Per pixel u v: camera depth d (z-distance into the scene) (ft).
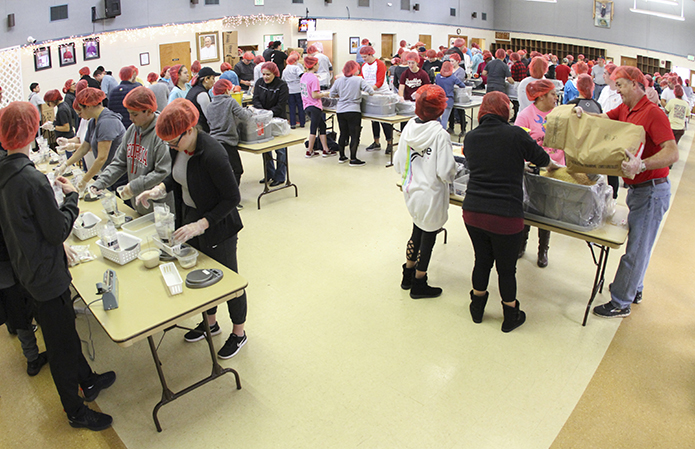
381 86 22.13
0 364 9.12
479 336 9.66
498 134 8.65
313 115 21.08
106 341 9.62
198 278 7.35
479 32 64.23
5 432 7.57
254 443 7.25
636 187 9.45
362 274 12.03
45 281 6.61
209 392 8.26
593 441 7.28
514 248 9.02
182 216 8.59
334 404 7.97
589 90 13.02
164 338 9.69
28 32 25.66
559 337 9.64
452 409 7.85
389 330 9.86
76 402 7.38
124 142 9.91
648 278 11.97
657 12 52.44
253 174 19.93
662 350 9.25
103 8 29.53
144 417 7.77
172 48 34.65
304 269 12.26
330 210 16.01
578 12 60.39
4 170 6.17
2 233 6.84
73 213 6.92
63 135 21.20
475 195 9.02
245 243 13.69
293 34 43.93
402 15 52.75
